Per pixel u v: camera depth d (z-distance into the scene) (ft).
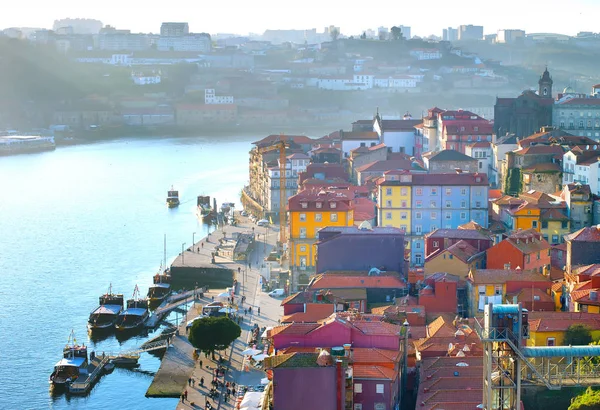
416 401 605.73
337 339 634.02
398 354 624.18
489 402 457.27
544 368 515.91
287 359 553.23
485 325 461.37
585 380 490.49
